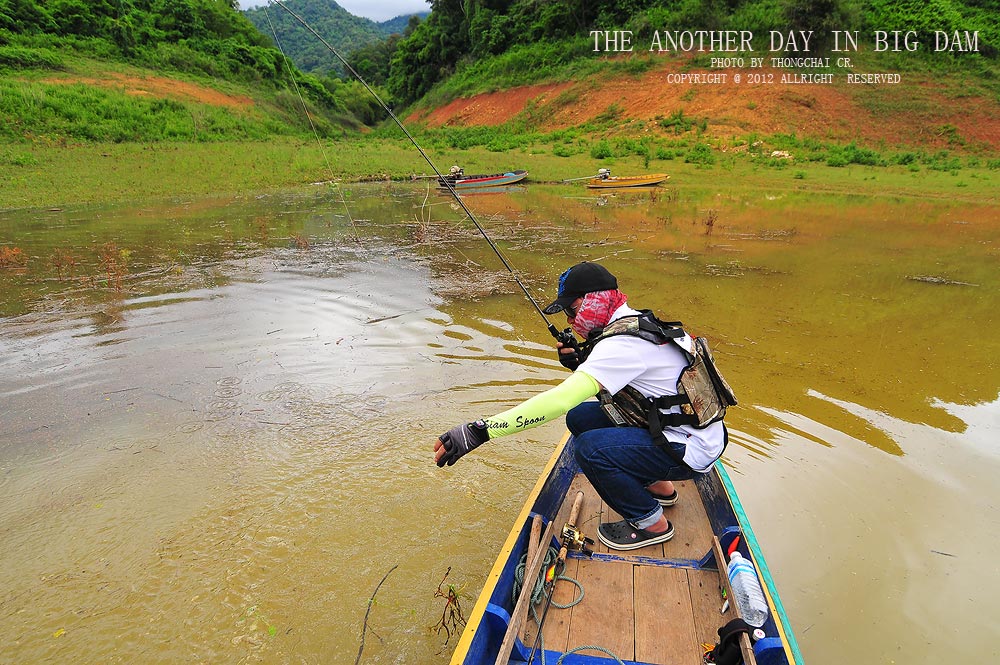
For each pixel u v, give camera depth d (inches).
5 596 116.8
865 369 209.8
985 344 233.1
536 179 853.2
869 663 100.2
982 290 305.1
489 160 1055.6
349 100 2203.5
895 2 1433.3
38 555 127.5
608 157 1038.4
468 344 237.0
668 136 1144.2
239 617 112.3
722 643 83.4
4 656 103.8
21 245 414.6
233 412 186.1
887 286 312.3
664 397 100.2
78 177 753.0
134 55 1546.5
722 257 376.2
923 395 190.9
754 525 132.6
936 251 395.9
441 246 421.7
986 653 101.7
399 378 208.5
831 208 596.7
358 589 118.9
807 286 311.4
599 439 105.6
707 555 103.4
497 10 2028.8
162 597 116.9
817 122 1143.6
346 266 362.0
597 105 1374.3
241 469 157.9
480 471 158.7
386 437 173.2
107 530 135.0
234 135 1234.6
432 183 872.9
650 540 109.8
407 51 2324.1
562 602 97.7
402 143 1386.6
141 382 205.3
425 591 118.3
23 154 818.2
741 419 176.2
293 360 223.0
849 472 151.2
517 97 1614.2
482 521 138.8
